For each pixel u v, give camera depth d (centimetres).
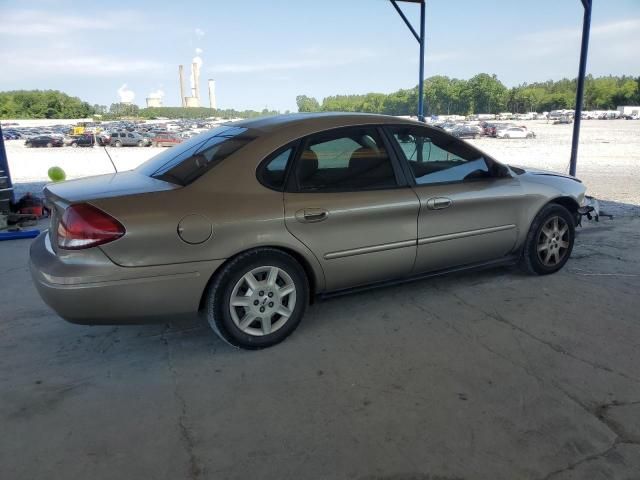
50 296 288
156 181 332
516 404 272
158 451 239
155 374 310
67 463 232
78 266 284
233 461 232
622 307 400
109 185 328
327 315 393
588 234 636
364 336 357
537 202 446
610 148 2802
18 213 780
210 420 263
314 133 349
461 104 14950
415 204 375
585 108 13888
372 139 370
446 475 222
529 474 221
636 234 633
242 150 330
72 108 14188
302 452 238
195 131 6372
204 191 311
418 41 898
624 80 15512
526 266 463
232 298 321
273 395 285
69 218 287
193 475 224
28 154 3253
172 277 299
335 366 316
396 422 259
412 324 375
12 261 555
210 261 307
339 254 350
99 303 288
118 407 275
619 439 243
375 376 304
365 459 232
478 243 418
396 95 15138
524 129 4819
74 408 275
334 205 343
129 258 288
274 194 327
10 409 274
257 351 337
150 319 304
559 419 259
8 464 231
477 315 389
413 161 385
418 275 402
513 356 325
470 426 254
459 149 412
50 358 331
